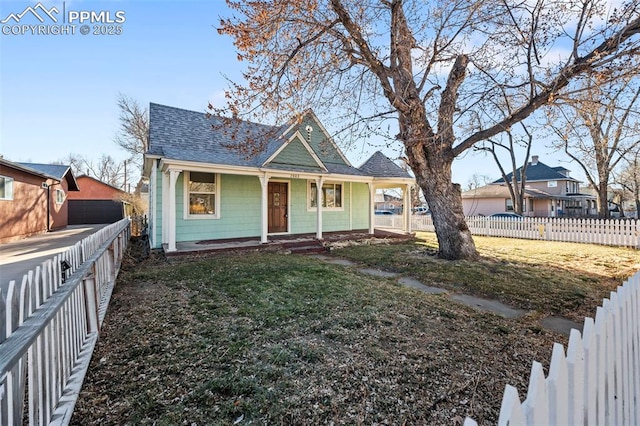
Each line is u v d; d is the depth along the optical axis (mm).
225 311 4102
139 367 2740
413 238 13031
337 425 2037
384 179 13234
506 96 6469
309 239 10914
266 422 2061
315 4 6039
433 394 2367
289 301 4488
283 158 10906
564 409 1248
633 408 1939
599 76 5211
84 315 3021
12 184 12266
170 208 8180
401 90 7324
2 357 1254
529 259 8156
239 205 10969
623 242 10617
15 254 9031
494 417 2123
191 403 2254
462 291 5430
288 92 6754
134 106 26531
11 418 1511
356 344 3166
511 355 3039
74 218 23969
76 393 2207
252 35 6027
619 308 1838
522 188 21938
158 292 5027
